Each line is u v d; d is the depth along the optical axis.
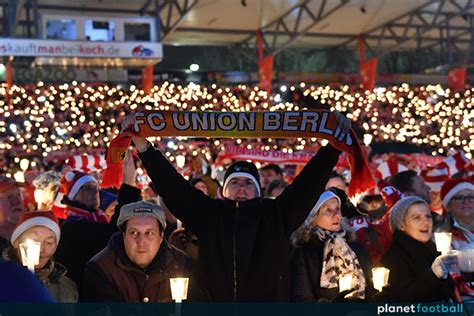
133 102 23.34
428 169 7.53
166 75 26.23
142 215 3.74
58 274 3.83
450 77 24.95
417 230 4.34
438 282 3.82
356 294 3.71
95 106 22.38
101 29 16.92
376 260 5.26
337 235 4.27
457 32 26.89
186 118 3.72
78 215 5.17
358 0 21.23
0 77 22.23
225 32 24.89
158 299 3.72
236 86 25.78
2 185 4.51
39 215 3.80
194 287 3.84
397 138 23.25
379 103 26.16
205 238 3.70
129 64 19.02
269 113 3.73
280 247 3.69
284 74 26.72
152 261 3.77
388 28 25.02
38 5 19.33
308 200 3.74
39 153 20.33
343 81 27.06
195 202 3.77
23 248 3.41
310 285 4.14
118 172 3.81
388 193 6.04
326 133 3.72
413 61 31.61
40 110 20.12
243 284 3.62
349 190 3.74
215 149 19.16
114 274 3.71
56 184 5.84
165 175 3.77
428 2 21.64
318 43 28.70
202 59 30.47
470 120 25.09
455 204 5.14
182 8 20.75
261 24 23.86
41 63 18.48
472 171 8.35
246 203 3.79
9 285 1.76
